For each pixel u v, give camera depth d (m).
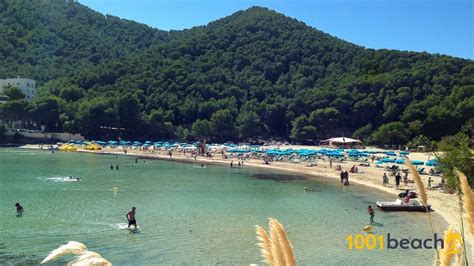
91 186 53.78
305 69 169.75
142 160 93.12
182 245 27.05
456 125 108.44
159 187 54.19
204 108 141.38
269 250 2.74
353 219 34.91
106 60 197.12
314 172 71.12
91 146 111.62
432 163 60.34
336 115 128.38
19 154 99.38
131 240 28.19
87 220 34.00
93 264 2.74
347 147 113.81
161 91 149.88
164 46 188.62
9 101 126.38
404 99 123.19
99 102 127.88
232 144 121.69
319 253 25.17
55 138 125.94
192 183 58.59
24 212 36.75
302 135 128.75
